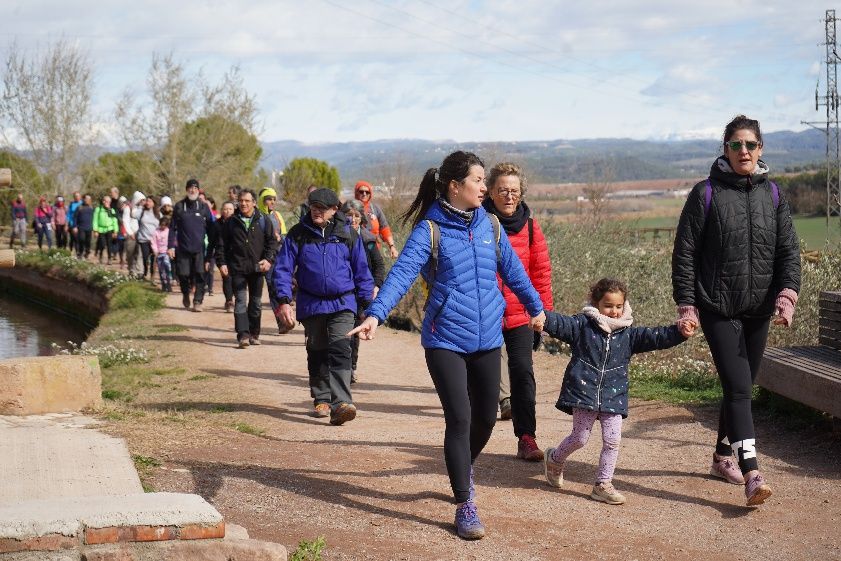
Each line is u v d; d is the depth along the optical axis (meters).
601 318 5.67
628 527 5.22
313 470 6.24
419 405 9.80
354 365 10.92
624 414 5.70
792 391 7.36
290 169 49.78
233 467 6.14
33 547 3.74
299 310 8.60
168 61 37.44
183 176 37.91
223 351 13.28
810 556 4.80
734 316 5.66
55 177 43.66
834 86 47.75
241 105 38.72
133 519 3.85
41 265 28.06
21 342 20.34
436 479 6.12
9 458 5.60
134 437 6.70
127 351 12.88
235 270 13.52
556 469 5.96
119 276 23.20
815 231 34.06
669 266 14.63
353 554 4.60
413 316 16.44
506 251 5.36
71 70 43.25
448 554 4.68
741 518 5.40
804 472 6.34
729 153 5.64
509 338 6.86
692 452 6.95
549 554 4.75
